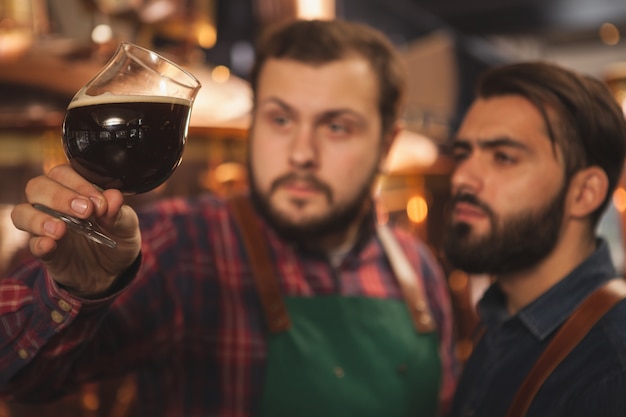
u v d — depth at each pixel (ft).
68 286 3.08
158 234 4.71
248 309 4.82
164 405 4.70
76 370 4.00
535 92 3.94
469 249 4.02
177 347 4.63
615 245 9.95
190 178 7.20
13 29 7.83
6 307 3.31
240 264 4.92
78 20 10.00
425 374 5.19
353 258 5.27
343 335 4.95
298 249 5.08
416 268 5.70
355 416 4.77
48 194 2.69
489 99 4.14
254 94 4.98
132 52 2.82
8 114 7.19
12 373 3.39
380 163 5.19
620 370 3.30
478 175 4.03
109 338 4.13
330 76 4.70
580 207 3.97
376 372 4.94
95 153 2.75
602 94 4.00
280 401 4.66
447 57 16.75
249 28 13.80
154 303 4.42
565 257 3.98
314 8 10.05
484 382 3.97
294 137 4.71
